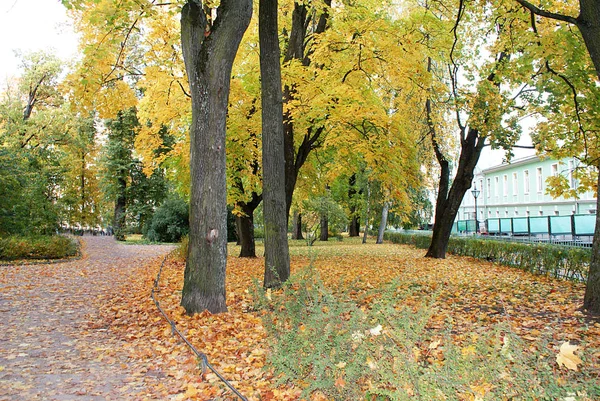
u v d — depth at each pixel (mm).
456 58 15953
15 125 27547
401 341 2814
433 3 15633
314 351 3359
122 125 34969
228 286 10547
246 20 7566
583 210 30672
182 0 8336
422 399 2426
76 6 7457
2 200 18906
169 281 11719
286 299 4402
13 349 5812
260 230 43469
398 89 16891
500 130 13305
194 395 4105
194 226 7523
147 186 35688
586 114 11055
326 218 32312
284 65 13023
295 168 15406
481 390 2363
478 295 8969
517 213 40219
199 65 7531
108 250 23906
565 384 2320
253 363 4965
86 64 8922
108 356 5500
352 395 2945
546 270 12180
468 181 18078
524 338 5438
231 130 15086
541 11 7879
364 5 14812
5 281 11914
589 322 6500
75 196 27766
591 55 7438
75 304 8969
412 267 14445
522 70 10758
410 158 15227
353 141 13539
